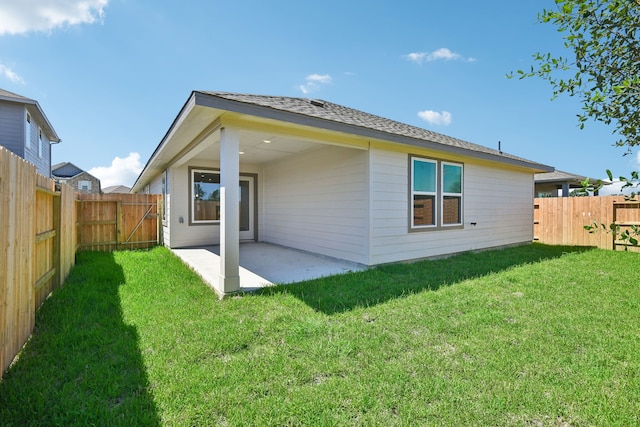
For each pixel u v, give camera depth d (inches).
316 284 172.2
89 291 158.4
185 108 155.6
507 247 337.7
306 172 285.7
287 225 319.9
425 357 93.5
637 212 313.7
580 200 355.9
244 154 293.3
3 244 82.7
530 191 377.1
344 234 241.6
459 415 69.0
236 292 157.5
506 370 86.4
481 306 137.6
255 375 84.1
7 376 83.3
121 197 327.6
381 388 78.3
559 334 109.2
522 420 67.9
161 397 74.6
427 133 315.9
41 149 537.6
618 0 57.0
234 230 160.1
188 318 124.4
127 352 96.1
